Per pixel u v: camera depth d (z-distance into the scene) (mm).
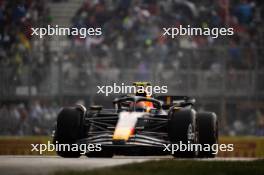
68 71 82750
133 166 29141
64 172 25188
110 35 100000
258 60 84375
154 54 83750
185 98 44031
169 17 102062
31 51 86188
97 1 102750
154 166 29500
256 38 102000
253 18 103500
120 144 37375
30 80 82938
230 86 84062
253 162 35219
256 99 84750
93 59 83188
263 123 84875
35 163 31156
